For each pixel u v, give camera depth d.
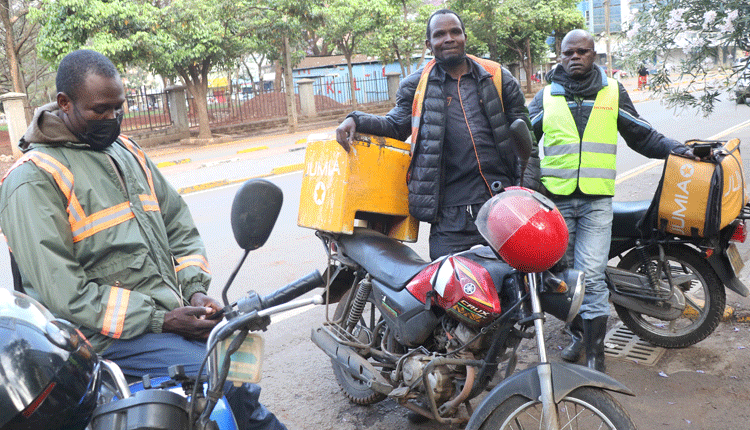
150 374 2.15
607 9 22.31
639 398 3.52
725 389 3.55
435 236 3.52
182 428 1.69
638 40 6.03
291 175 12.70
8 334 1.48
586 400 2.27
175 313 2.18
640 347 4.16
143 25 18.45
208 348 1.76
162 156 18.59
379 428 3.41
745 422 3.21
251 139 22.17
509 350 3.11
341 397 3.77
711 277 3.89
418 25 27.23
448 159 3.44
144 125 22.16
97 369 1.71
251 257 6.98
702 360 3.91
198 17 19.23
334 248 3.72
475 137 3.39
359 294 3.40
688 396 3.51
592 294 3.73
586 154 3.81
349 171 3.40
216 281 6.21
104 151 2.27
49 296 2.04
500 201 2.35
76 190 2.15
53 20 17.59
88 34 17.98
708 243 3.78
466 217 3.41
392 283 3.12
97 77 2.13
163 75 20.03
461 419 2.94
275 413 3.61
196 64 20.92
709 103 5.97
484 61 3.47
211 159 16.80
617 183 9.71
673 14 5.54
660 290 3.94
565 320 2.50
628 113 3.94
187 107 23.06
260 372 1.82
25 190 2.07
